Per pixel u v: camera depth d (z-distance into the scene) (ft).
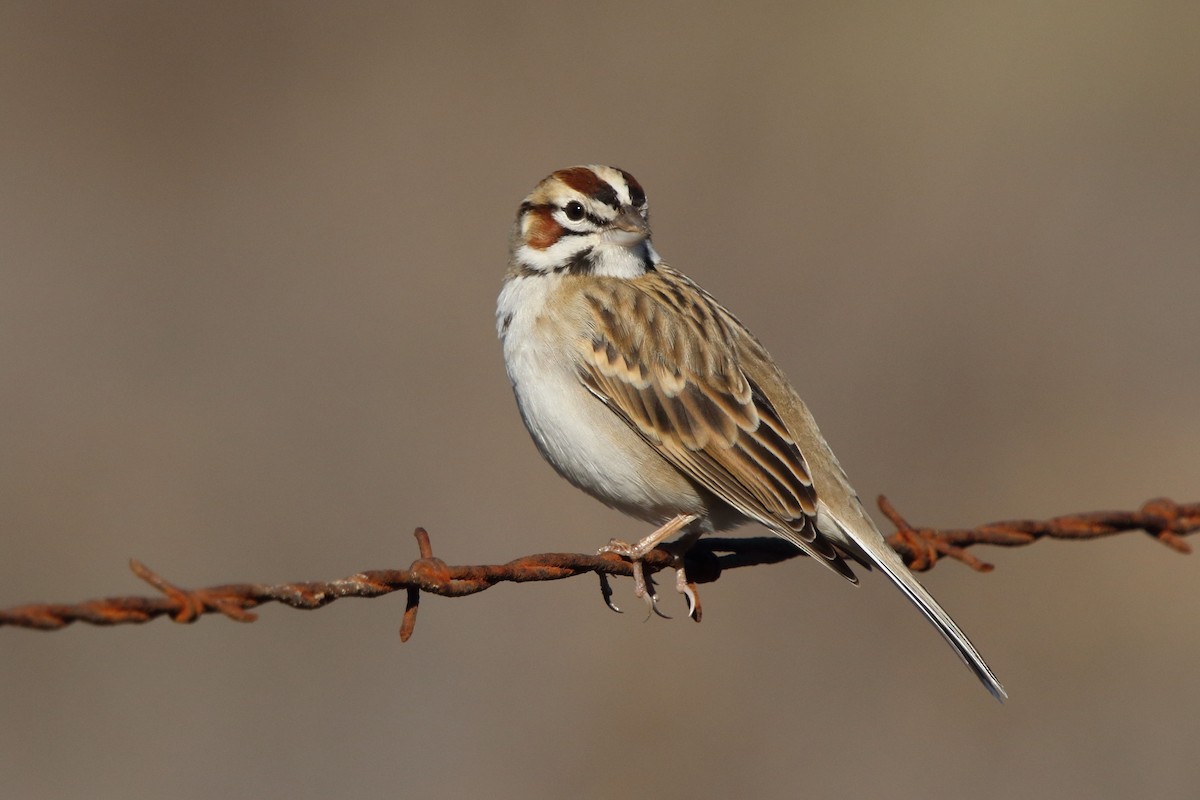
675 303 28.99
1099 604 47.16
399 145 67.62
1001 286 60.44
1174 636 45.68
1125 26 77.00
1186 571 48.44
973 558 27.68
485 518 49.06
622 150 66.23
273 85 72.49
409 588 22.06
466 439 52.39
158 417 53.26
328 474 50.62
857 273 60.75
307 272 60.95
